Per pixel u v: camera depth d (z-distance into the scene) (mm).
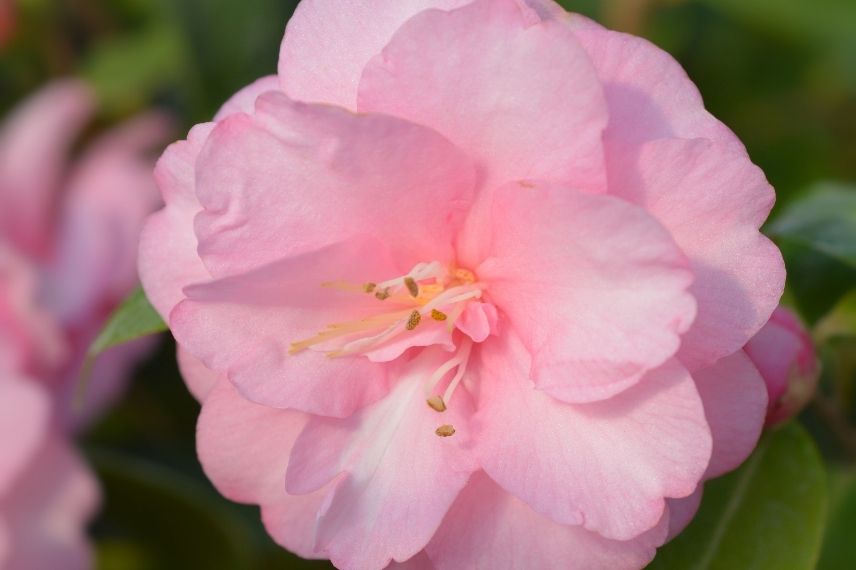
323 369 276
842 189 332
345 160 263
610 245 254
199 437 282
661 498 262
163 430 387
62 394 365
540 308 270
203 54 383
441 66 260
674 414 261
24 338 363
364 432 278
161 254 282
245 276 263
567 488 266
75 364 368
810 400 306
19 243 391
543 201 256
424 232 275
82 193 394
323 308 276
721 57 399
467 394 280
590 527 264
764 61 400
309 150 262
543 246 262
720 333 263
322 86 273
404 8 270
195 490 365
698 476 260
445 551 275
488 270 276
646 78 266
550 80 257
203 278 280
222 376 281
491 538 274
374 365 280
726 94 400
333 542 271
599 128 257
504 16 257
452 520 275
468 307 278
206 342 272
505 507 275
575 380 263
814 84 405
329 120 257
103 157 398
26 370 364
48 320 359
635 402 264
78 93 403
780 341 287
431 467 273
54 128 396
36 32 415
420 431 276
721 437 272
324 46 273
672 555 292
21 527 353
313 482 274
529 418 271
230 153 263
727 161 259
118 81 407
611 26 376
